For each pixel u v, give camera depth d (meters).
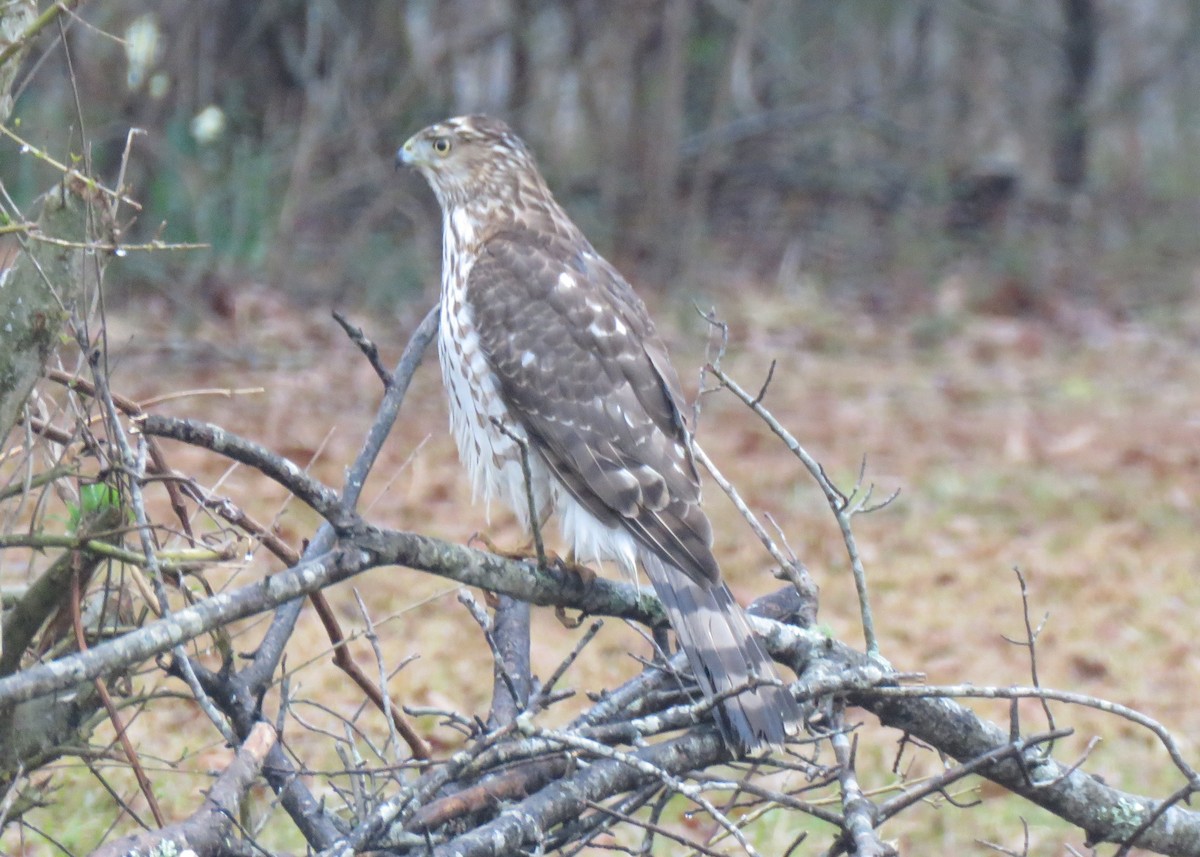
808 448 17.16
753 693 5.49
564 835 5.43
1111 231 28.42
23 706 5.45
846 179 27.69
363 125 23.41
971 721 5.97
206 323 19.39
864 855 4.84
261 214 21.34
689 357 21.05
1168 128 32.44
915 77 30.03
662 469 6.62
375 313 21.44
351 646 10.66
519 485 6.88
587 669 10.71
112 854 4.50
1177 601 12.71
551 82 25.45
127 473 5.05
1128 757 9.77
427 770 6.25
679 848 8.23
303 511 13.43
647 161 25.22
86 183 5.07
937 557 13.72
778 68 28.14
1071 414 19.19
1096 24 30.38
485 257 7.35
